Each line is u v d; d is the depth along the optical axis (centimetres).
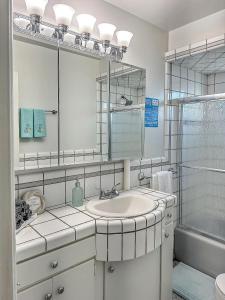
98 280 124
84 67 162
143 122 205
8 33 38
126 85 189
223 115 215
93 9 165
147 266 142
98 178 174
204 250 204
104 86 175
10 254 39
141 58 200
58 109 151
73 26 155
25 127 137
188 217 238
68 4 152
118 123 185
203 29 198
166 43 223
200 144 229
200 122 228
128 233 122
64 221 122
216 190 222
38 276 100
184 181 240
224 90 254
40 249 100
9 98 38
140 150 202
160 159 222
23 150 136
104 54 168
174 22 206
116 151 184
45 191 145
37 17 131
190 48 202
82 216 129
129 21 189
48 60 145
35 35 136
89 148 168
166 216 158
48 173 146
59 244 106
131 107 194
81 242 114
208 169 222
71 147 158
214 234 216
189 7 182
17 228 108
